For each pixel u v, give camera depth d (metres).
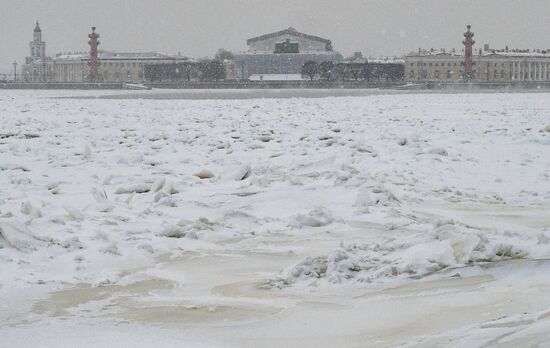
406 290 12.82
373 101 88.62
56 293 12.96
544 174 26.30
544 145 34.19
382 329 11.08
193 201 20.80
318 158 29.92
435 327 11.02
